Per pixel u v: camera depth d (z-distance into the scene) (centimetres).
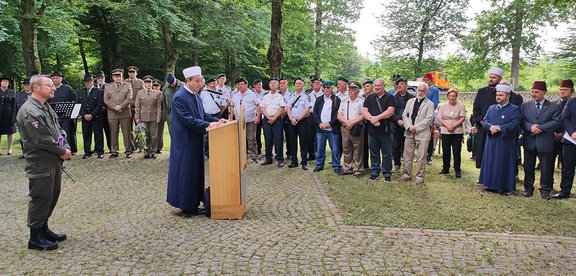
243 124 543
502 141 655
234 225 499
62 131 441
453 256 410
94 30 2281
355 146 780
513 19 2923
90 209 566
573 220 533
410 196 643
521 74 5134
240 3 1745
